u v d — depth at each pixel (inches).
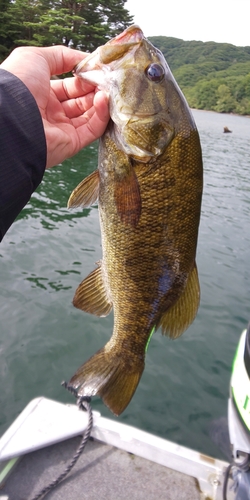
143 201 15.4
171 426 35.2
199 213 16.4
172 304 17.2
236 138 330.6
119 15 346.6
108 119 15.7
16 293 53.3
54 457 21.3
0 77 12.2
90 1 326.0
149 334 17.3
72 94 16.5
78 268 62.9
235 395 22.0
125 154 15.3
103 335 46.5
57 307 50.9
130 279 16.4
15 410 35.5
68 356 42.8
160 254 16.0
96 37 319.0
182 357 44.2
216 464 21.0
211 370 42.6
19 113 11.9
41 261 64.1
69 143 15.3
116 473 20.6
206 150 240.7
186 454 21.5
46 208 94.3
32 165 12.0
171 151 15.4
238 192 138.5
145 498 19.5
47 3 322.0
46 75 14.5
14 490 19.5
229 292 61.9
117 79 15.3
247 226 100.9
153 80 15.4
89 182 16.7
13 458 20.7
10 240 71.4
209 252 79.5
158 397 38.4
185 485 20.1
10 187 11.4
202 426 35.4
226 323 52.4
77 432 21.7
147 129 15.2
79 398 23.2
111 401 16.8
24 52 14.5
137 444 21.8
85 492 19.6
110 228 16.1
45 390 38.1
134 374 17.4
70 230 80.5
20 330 45.9
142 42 15.6
